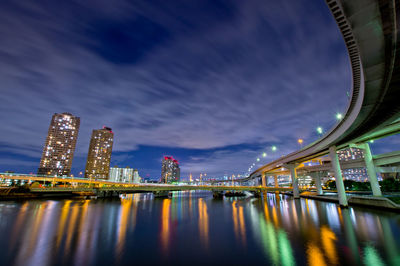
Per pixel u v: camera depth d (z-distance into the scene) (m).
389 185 80.62
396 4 11.58
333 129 43.84
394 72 18.48
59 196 107.75
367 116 31.41
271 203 72.31
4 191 91.81
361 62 17.17
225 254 20.14
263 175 130.62
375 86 21.33
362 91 23.70
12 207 61.12
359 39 14.43
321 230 28.33
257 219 39.72
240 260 18.48
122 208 62.34
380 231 26.30
